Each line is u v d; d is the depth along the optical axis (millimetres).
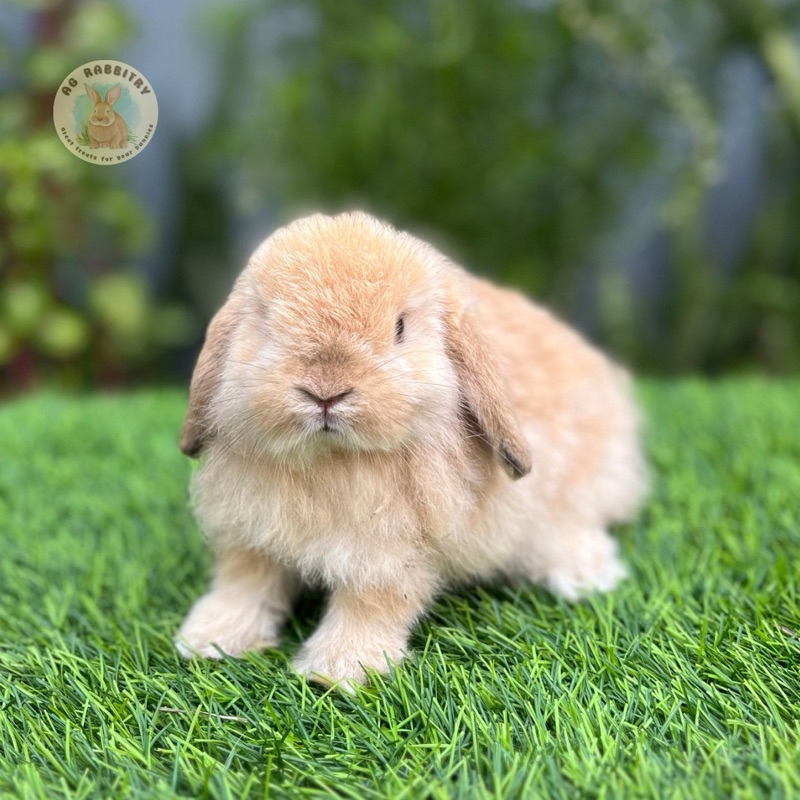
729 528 481
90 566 467
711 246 1089
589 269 1070
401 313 375
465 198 940
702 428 627
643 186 993
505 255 988
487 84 908
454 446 388
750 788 318
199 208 1096
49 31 926
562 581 444
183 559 475
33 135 906
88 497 542
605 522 490
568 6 871
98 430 655
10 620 424
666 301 1092
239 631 409
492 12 904
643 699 360
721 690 368
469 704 357
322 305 363
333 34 919
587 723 346
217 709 365
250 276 385
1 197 894
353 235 376
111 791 329
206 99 1058
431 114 913
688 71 954
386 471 381
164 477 568
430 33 916
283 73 981
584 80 949
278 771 337
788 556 450
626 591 432
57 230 940
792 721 350
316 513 384
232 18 969
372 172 941
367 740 349
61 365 1032
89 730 356
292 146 945
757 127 1048
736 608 408
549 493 435
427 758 340
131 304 977
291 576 423
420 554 395
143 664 393
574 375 463
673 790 320
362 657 387
